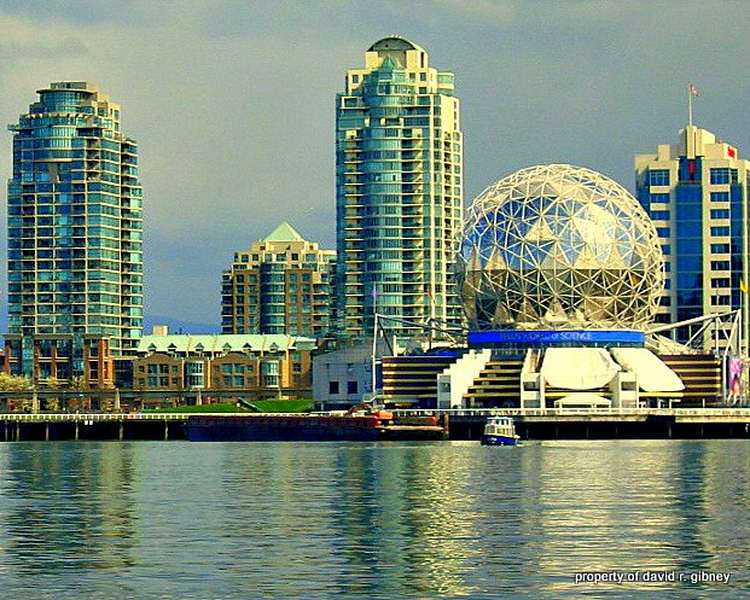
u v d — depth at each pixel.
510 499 198.50
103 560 145.62
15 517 180.75
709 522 170.88
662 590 129.12
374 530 165.62
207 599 126.75
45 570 140.12
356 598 127.00
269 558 146.50
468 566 141.38
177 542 157.12
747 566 140.62
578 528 166.38
